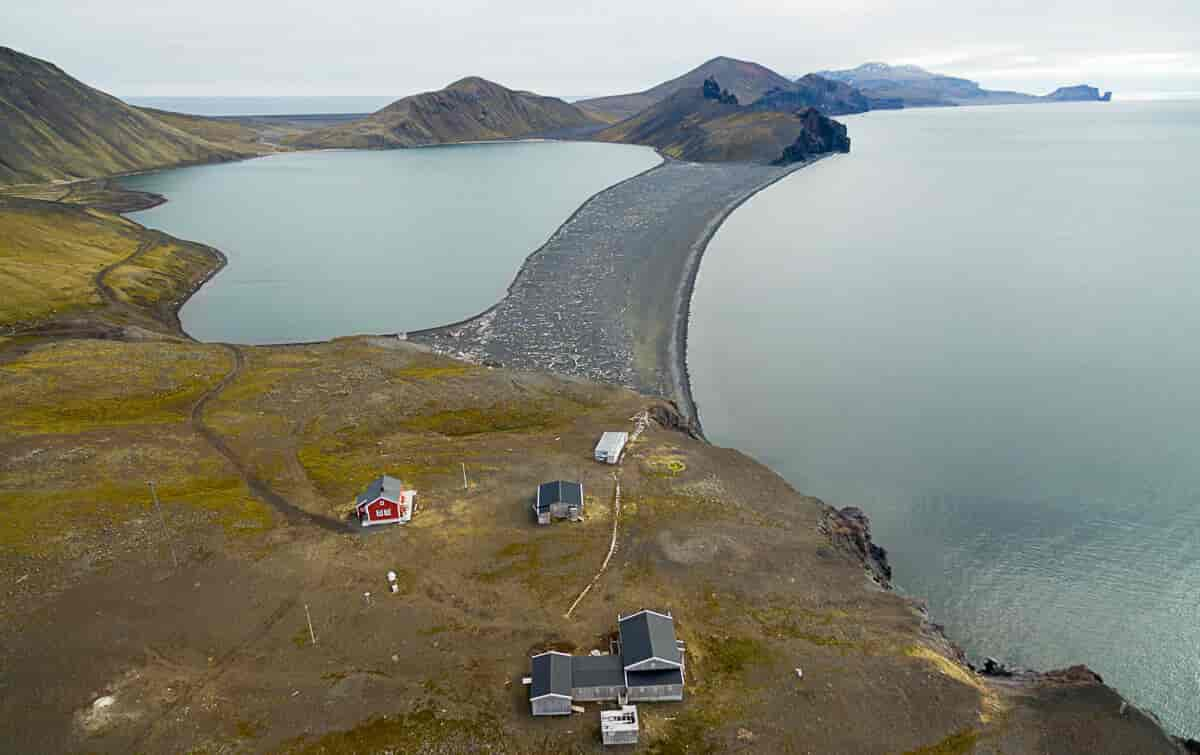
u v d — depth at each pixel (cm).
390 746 4059
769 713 4334
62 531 5838
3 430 7562
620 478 7031
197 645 4762
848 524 6681
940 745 4172
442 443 7794
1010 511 7244
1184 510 7094
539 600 5241
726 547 5950
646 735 4147
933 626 5375
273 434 7806
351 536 5959
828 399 9862
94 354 10106
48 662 4562
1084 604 5997
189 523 6031
